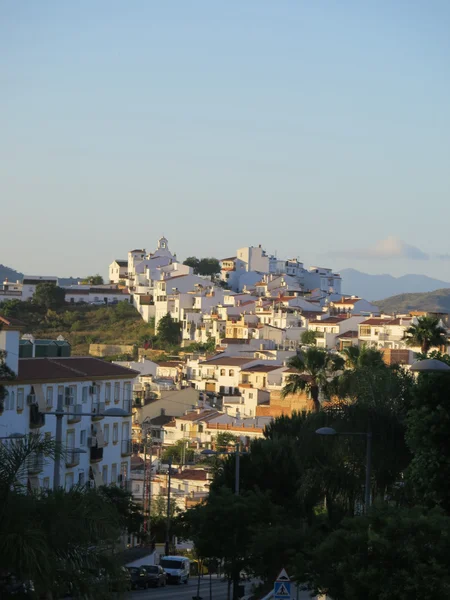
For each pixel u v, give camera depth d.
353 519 43.03
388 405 66.12
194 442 172.50
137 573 79.94
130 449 113.19
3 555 36.12
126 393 112.50
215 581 91.38
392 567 40.38
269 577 62.72
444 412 53.62
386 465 65.00
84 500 39.84
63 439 98.19
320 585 43.69
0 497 37.84
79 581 38.00
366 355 121.00
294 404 181.00
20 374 92.94
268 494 68.56
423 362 43.69
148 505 113.62
